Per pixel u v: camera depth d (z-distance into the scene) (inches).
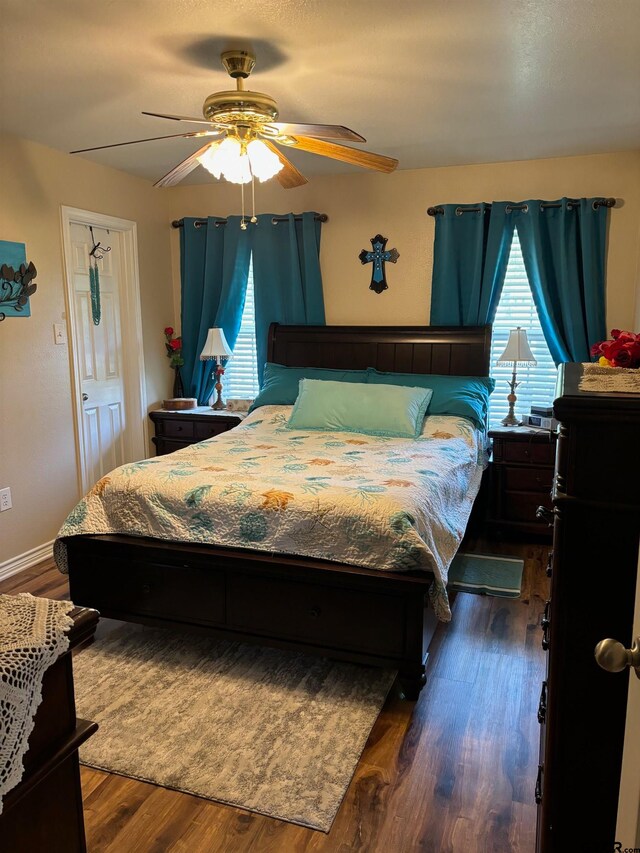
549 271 165.0
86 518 110.0
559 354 167.3
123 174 175.3
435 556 94.8
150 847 69.1
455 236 169.9
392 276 179.6
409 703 95.4
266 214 185.9
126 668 104.7
